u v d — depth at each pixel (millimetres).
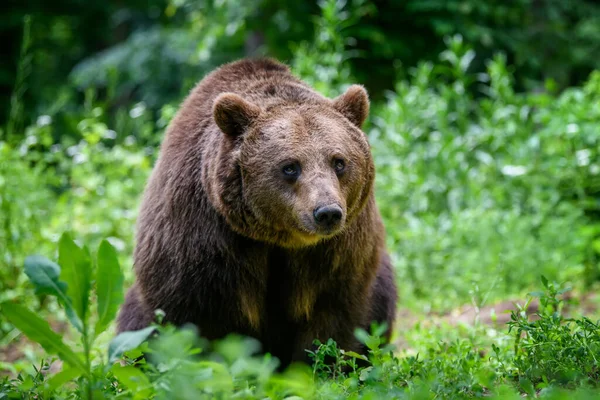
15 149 15109
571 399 5102
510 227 13898
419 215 15297
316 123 7816
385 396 5535
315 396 5762
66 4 33062
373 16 21328
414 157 15430
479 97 22953
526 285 12953
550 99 15859
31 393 6125
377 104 21594
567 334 6707
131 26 35531
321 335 8281
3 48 31453
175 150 8375
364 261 8273
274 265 8188
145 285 8094
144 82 28688
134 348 5516
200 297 7852
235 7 21781
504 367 6742
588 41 22094
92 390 5230
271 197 7602
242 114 7805
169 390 5043
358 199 7965
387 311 9125
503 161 15430
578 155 14547
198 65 27234
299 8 21781
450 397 5707
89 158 15727
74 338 11805
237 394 5254
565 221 13875
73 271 5297
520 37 21797
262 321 8281
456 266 13562
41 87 30578
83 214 14812
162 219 8070
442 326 9875
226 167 7738
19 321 5117
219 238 7816
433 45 21750
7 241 13422
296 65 16906
